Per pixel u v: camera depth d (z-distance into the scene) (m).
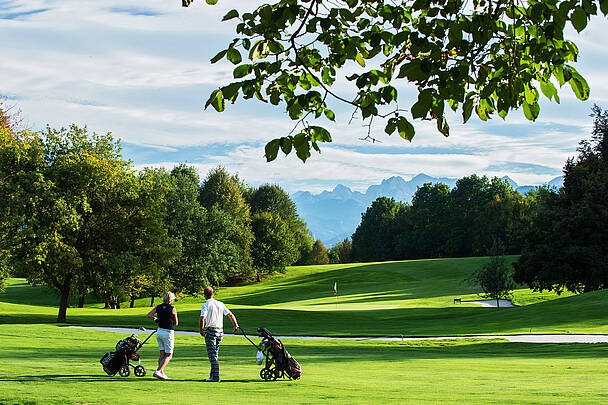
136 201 35.19
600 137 53.19
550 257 43.84
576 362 15.39
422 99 4.09
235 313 37.72
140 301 69.44
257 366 14.63
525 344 21.41
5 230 30.64
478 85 4.48
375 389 9.85
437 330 29.92
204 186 81.75
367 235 130.38
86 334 23.38
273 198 105.06
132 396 8.37
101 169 33.25
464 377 12.09
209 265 61.09
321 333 28.16
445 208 113.00
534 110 4.50
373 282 80.00
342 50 4.54
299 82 4.68
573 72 4.00
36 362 13.44
